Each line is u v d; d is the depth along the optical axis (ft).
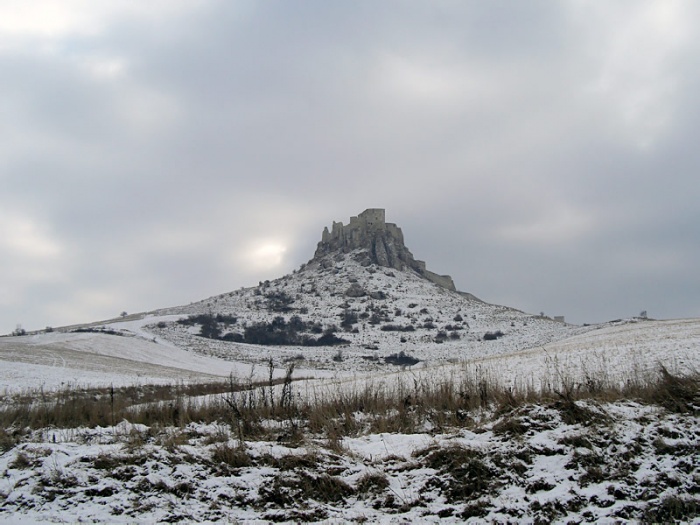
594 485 31.32
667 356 119.14
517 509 29.32
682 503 28.63
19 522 27.37
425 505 30.83
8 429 55.98
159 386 152.05
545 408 40.50
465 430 42.04
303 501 31.50
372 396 65.10
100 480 32.04
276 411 59.36
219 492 31.58
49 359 235.61
